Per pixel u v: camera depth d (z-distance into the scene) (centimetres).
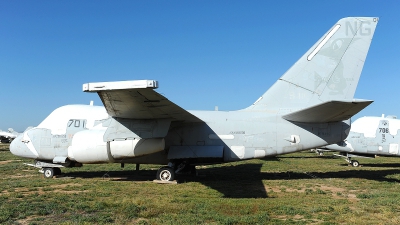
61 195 1021
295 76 1420
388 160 2822
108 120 1364
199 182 1345
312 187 1257
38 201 927
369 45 1384
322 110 1211
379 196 1073
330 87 1391
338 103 1091
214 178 1486
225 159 1375
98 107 1511
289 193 1126
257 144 1370
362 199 1030
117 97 980
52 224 701
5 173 1644
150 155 1406
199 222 728
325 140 1366
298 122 1378
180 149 1365
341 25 1397
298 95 1412
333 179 1470
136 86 795
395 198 1034
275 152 1370
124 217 763
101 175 1582
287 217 803
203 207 873
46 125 1486
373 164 2422
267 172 1747
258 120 1395
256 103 1457
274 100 1432
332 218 784
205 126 1380
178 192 1105
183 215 785
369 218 789
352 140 2333
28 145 1460
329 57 1398
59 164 1486
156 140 1250
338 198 1049
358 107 1148
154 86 795
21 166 1959
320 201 984
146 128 1240
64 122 1466
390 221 760
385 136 2316
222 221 733
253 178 1499
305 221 761
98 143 1304
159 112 1159
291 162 2389
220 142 1373
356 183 1355
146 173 1667
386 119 2381
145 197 1005
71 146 1388
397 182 1396
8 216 754
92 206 861
